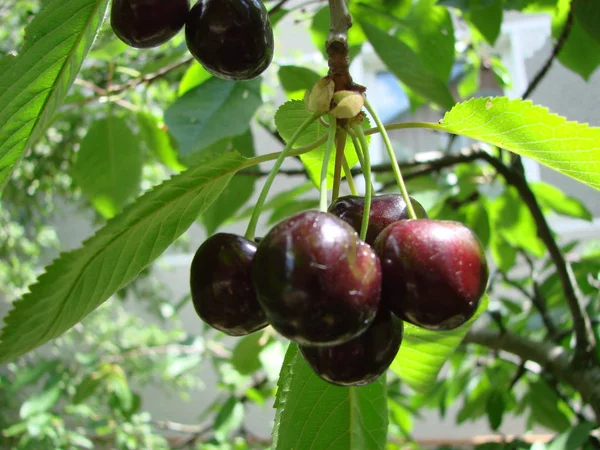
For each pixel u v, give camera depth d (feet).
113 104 1.20
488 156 1.19
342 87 0.51
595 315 1.37
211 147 1.15
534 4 1.13
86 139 1.18
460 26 1.72
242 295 0.47
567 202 1.41
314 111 0.50
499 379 1.53
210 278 0.47
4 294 3.12
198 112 0.88
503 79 1.68
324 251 0.41
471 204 1.44
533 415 1.51
